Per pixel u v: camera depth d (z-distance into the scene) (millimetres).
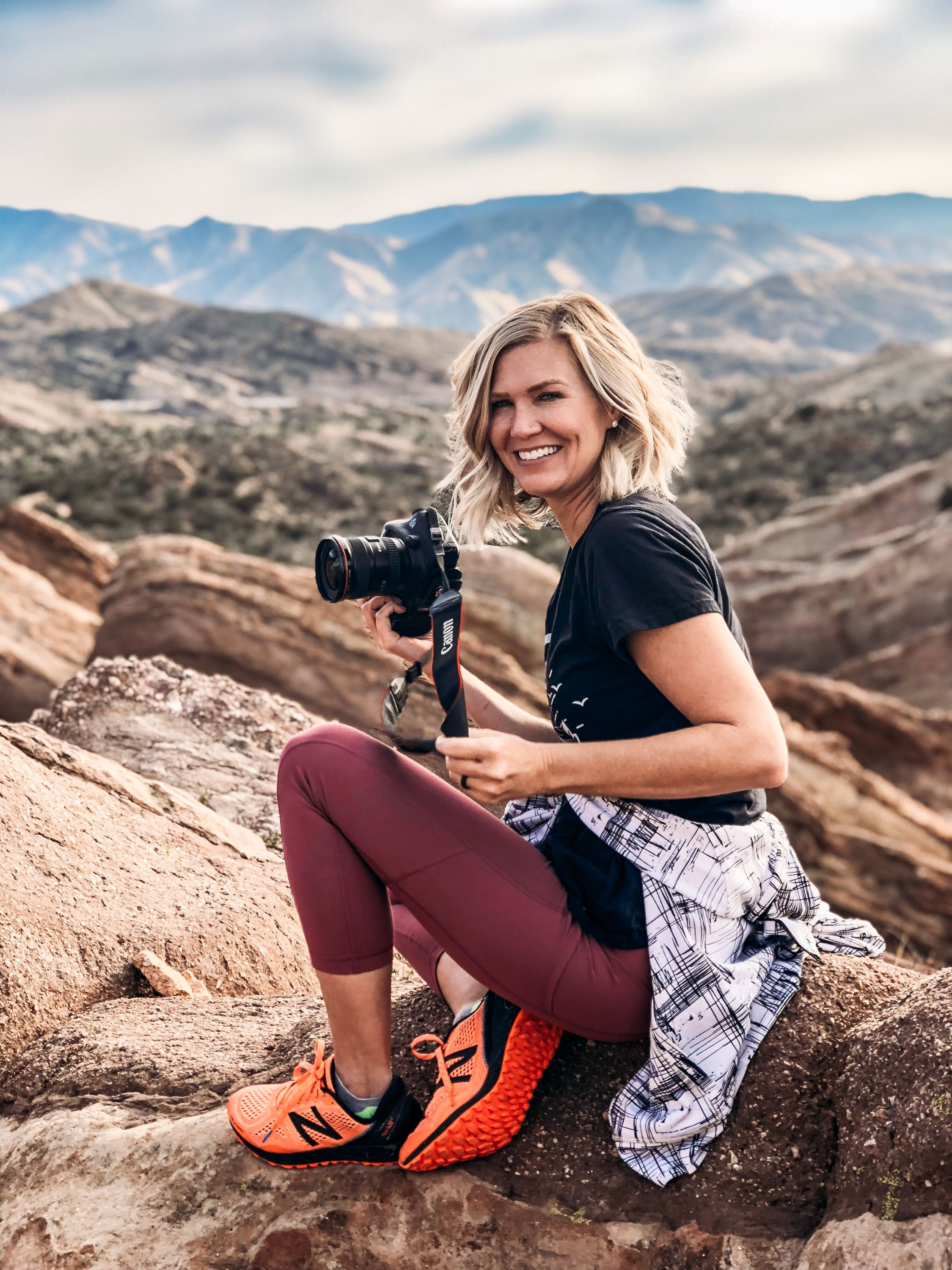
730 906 1853
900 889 12242
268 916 3256
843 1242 1666
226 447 63656
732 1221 1827
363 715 12445
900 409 63312
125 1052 2457
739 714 1648
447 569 1850
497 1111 1894
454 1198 1937
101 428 96688
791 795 12695
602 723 1825
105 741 4875
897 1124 1705
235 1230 1942
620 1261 1834
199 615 12859
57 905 2873
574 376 1845
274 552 38250
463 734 1796
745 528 43750
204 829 3637
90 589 20406
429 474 69000
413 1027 2301
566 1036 2131
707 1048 1828
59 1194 2074
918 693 19672
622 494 1840
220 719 5051
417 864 1801
